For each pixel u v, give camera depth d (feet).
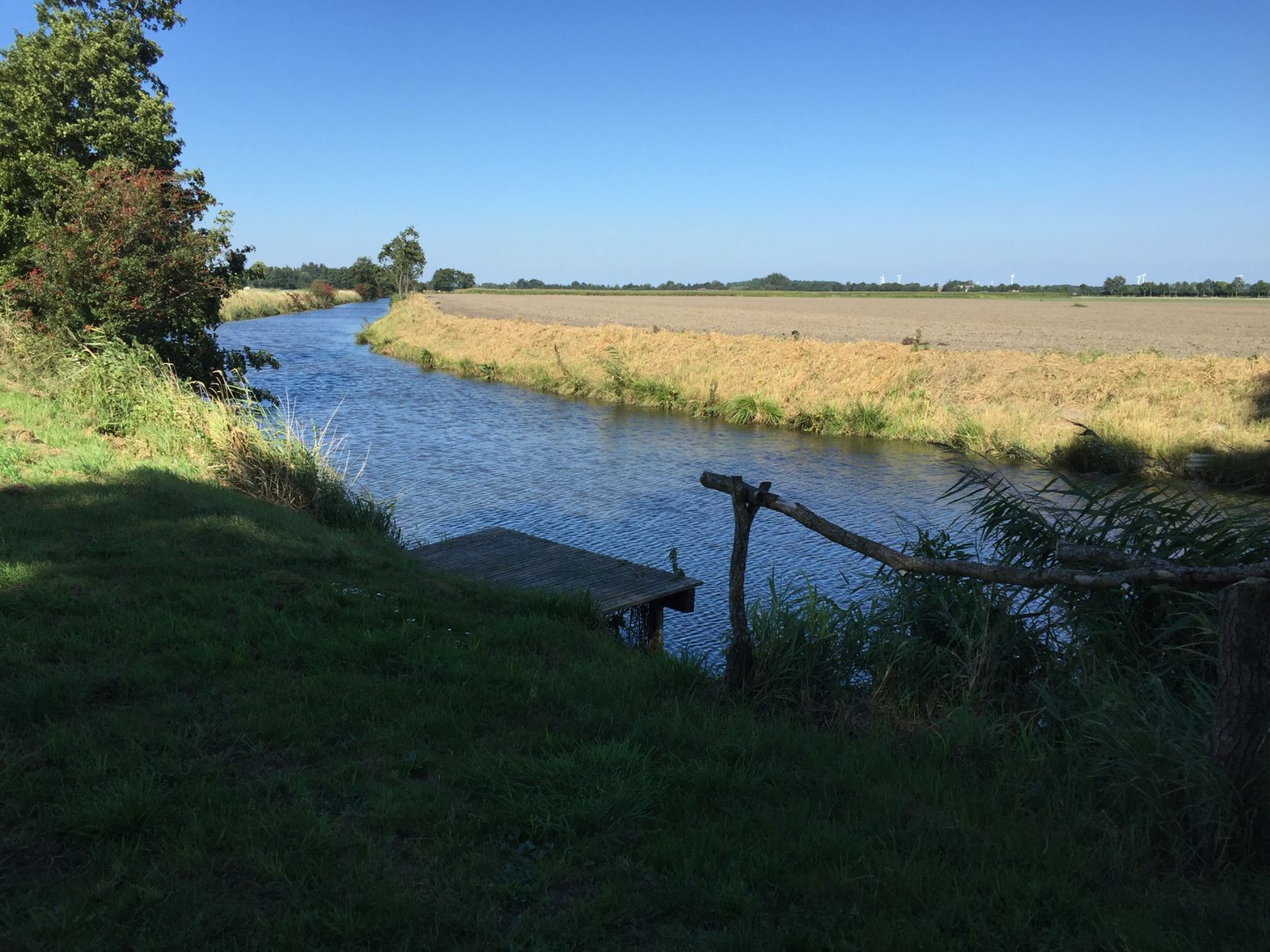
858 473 59.41
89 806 11.65
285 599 22.02
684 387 92.89
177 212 55.26
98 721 14.40
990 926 10.86
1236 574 13.15
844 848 12.44
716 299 389.60
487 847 11.97
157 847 11.37
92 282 51.34
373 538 33.73
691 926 10.68
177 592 21.30
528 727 16.39
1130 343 129.18
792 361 95.96
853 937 10.48
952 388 82.23
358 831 12.12
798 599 22.58
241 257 63.10
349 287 567.18
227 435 37.68
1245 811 12.72
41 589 19.76
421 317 193.06
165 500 30.14
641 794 13.58
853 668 20.58
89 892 10.22
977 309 280.51
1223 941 10.59
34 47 62.54
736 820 13.24
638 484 54.49
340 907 10.39
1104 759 14.84
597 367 107.76
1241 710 12.67
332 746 14.73
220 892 10.54
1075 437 62.95
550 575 29.94
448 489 51.83
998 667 19.35
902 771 15.55
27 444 35.91
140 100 65.98
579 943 10.17
